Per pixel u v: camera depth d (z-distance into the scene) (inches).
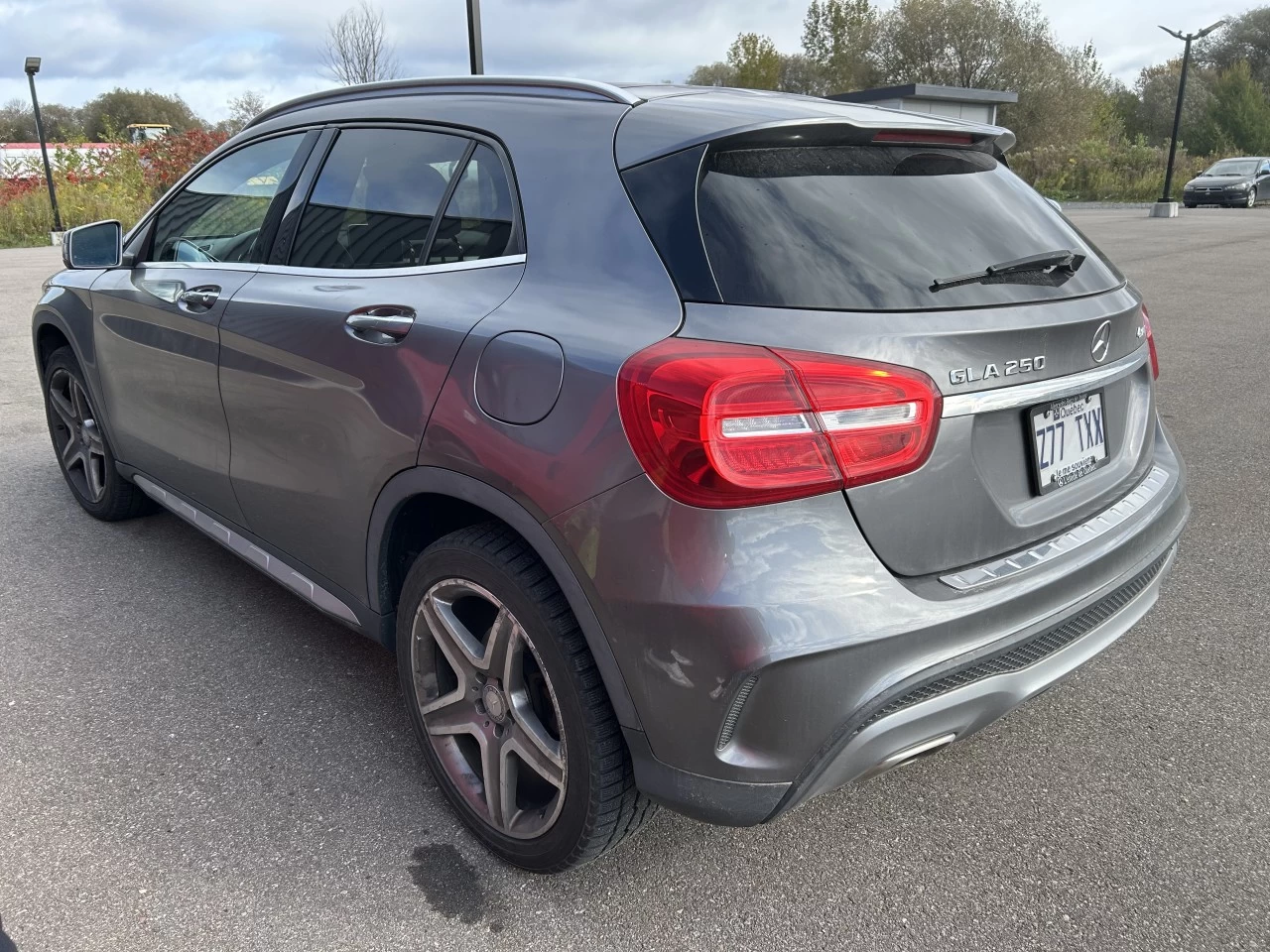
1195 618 141.4
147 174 941.8
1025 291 80.9
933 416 70.7
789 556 67.3
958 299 76.0
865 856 93.4
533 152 90.0
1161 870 91.6
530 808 89.4
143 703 116.2
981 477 75.8
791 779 70.1
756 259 73.7
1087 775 105.7
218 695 118.0
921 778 105.6
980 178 94.2
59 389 171.8
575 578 74.0
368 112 110.7
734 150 80.3
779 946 82.3
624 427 70.2
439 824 96.3
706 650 67.6
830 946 82.4
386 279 96.8
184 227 133.7
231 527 127.4
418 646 94.0
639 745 74.7
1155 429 105.5
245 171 125.9
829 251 75.4
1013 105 1683.1
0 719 112.3
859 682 68.7
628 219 79.6
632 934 83.2
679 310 73.5
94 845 92.1
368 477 93.9
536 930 83.4
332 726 112.2
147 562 155.1
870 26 1849.2
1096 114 1768.0
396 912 84.9
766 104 90.0
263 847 92.4
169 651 128.3
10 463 203.8
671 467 67.6
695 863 92.1
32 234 817.5
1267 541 168.9
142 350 134.5
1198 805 100.7
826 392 67.6
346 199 107.4
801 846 94.7
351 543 100.7
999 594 74.6
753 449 66.5
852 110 90.9
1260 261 588.1
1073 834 96.5
